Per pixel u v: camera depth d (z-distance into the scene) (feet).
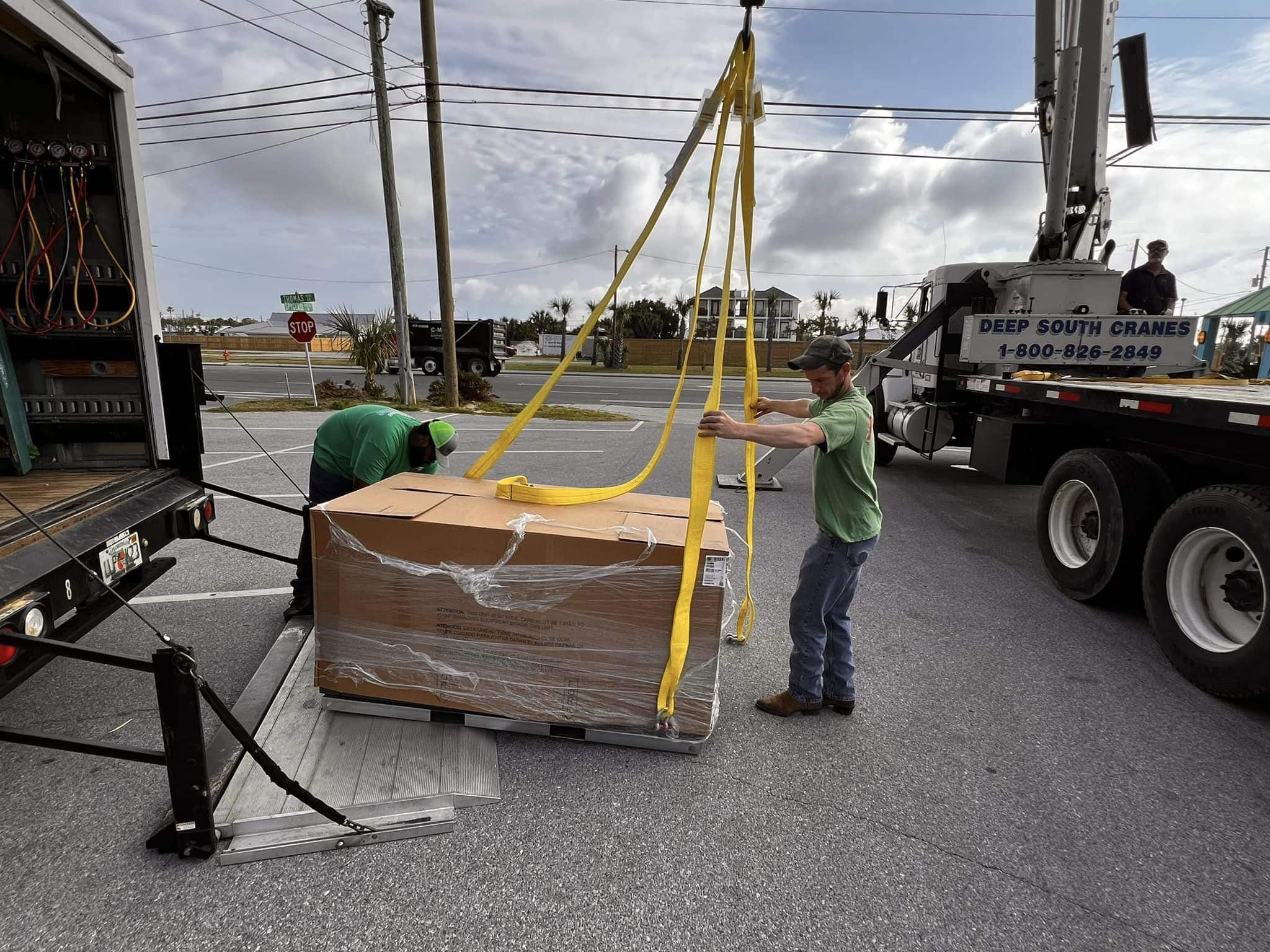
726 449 32.60
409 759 7.86
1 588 6.19
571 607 7.79
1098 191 21.31
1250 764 8.57
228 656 10.65
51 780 7.60
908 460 31.40
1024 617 13.12
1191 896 6.46
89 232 9.74
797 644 9.12
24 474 9.90
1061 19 21.89
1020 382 16.56
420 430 10.64
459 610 7.92
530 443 34.09
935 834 7.22
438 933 5.75
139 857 6.51
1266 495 9.62
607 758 8.27
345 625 8.16
